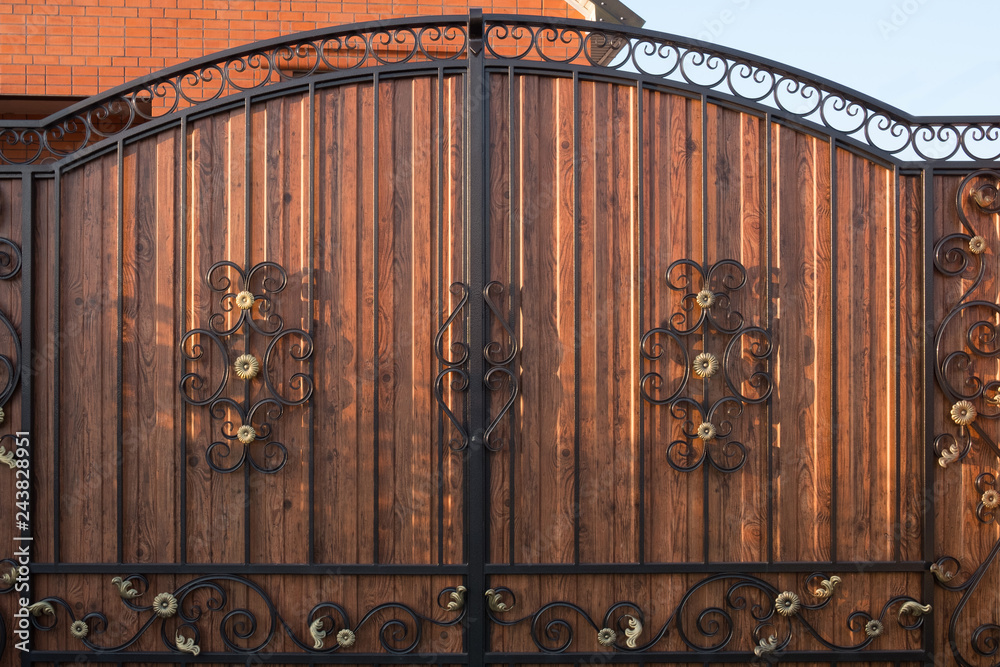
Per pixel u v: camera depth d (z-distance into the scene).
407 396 2.76
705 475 2.77
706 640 2.78
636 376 2.77
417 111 2.77
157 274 2.76
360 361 2.76
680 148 2.80
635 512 2.77
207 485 2.75
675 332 2.78
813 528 2.79
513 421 2.75
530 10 4.04
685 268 2.78
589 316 2.77
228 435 2.75
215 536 2.74
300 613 2.76
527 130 2.78
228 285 2.75
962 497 2.81
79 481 2.74
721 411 2.79
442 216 2.76
